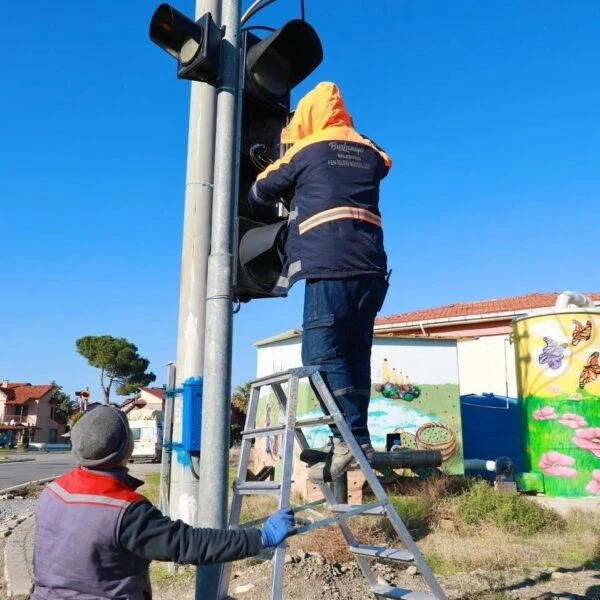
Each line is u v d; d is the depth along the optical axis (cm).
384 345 1467
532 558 827
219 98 432
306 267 390
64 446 7619
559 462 1313
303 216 399
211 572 362
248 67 446
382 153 436
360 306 397
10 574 745
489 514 1019
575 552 868
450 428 1445
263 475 1298
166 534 264
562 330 1349
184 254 763
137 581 269
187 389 564
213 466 376
